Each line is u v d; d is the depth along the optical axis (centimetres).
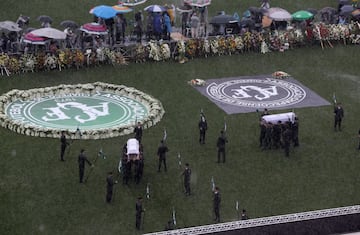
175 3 12138
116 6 10888
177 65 10425
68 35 10475
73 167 7681
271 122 8169
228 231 6419
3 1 11956
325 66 10612
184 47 10544
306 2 12538
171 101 9319
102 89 9556
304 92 9744
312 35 11225
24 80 9719
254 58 10769
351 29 11412
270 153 8131
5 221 6744
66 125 8550
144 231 6688
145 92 9519
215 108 9181
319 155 8131
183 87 9756
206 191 7362
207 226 6444
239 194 7331
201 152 8100
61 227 6700
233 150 8162
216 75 10181
